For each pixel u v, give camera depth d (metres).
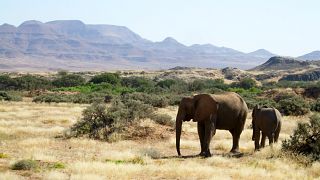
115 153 25.38
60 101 81.94
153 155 26.12
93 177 17.83
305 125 24.84
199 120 25.78
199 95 26.05
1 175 17.56
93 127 34.38
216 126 26.42
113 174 19.20
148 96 77.69
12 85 134.25
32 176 18.58
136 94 79.75
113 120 34.66
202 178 19.48
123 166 20.70
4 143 28.70
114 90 122.81
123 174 19.23
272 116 26.23
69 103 78.25
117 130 33.78
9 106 63.53
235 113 26.70
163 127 36.28
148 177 19.34
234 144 27.44
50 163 21.83
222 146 30.16
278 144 26.55
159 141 33.00
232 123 26.80
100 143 31.23
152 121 36.84
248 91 120.25
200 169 20.77
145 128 34.69
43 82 142.00
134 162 23.19
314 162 22.83
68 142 30.77
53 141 30.58
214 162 23.48
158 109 65.94
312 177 19.89
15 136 33.41
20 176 18.36
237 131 27.27
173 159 24.77
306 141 24.78
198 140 34.75
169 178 19.31
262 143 27.14
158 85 148.25
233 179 19.19
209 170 20.70
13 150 25.97
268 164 22.31
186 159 24.84
